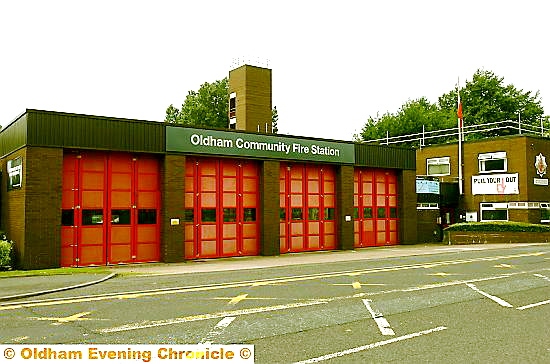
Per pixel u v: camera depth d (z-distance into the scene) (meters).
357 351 7.73
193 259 24.53
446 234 36.59
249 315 10.39
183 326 9.41
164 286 14.71
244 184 26.59
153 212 23.44
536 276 16.72
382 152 32.69
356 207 31.94
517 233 34.69
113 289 14.16
